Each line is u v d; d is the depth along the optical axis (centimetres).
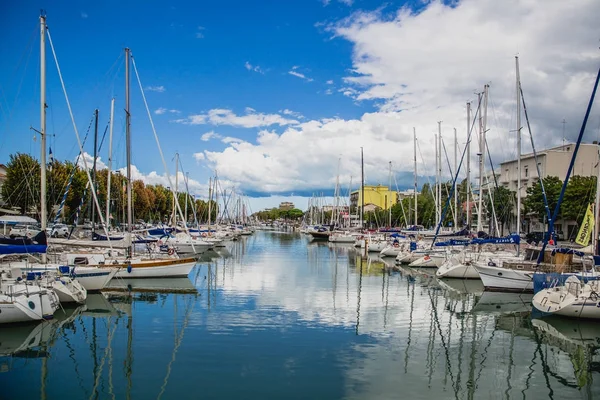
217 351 1638
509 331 2000
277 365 1505
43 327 1914
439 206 5650
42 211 2311
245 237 10681
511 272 2839
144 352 1620
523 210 6488
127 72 3228
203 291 2834
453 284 3250
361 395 1289
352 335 1880
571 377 1482
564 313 2119
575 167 7000
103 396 1257
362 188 7469
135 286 2958
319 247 7156
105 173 6962
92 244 2936
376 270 4050
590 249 2616
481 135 4000
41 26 2342
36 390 1297
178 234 5338
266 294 2756
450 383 1404
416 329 2006
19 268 2106
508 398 1311
